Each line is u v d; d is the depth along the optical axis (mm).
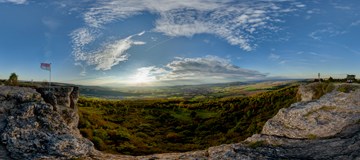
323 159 21031
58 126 32219
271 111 97750
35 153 24594
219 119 117625
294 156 23734
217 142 70938
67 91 46094
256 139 32344
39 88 41688
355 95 35875
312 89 57438
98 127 57406
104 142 46188
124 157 30734
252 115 105438
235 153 26922
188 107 169250
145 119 116562
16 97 33906
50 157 24594
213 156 28078
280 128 33688
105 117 94375
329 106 34531
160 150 51719
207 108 160500
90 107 121938
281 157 23953
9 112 31141
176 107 173000
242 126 91500
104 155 30188
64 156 25734
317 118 32531
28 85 44250
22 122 29438
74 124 42500
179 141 72625
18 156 23484
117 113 123062
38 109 33094
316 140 27281
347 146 22000
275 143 29266
